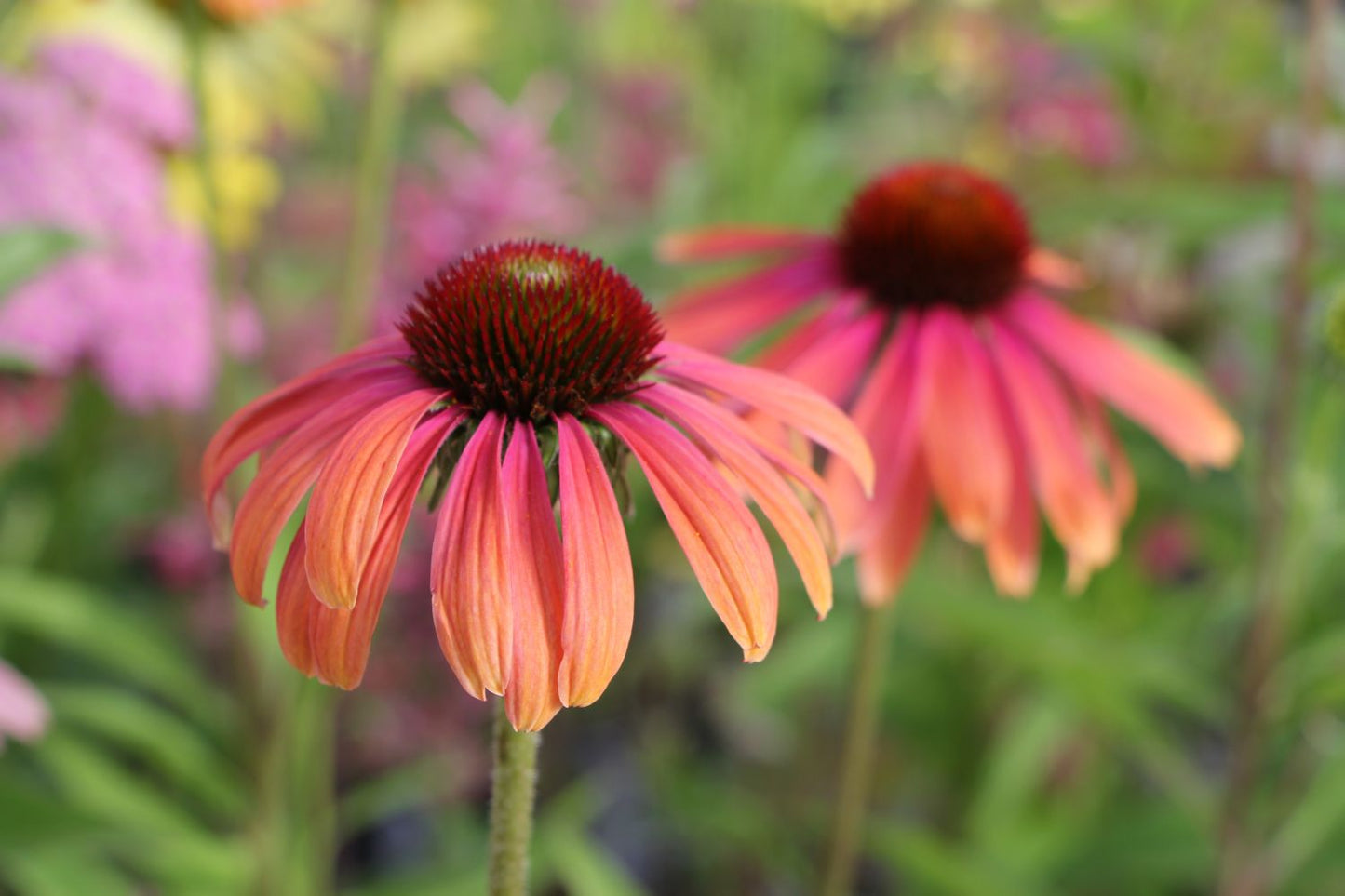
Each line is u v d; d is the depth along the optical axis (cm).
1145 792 58
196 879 47
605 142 69
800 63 70
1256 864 48
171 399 50
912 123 77
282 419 36
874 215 45
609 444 35
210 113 48
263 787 47
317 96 65
